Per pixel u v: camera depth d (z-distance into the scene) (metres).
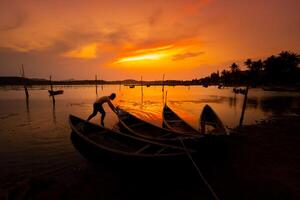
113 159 5.84
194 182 5.60
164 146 6.23
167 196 5.00
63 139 9.98
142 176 5.82
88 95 49.34
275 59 72.50
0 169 6.55
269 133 10.52
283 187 5.14
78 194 5.08
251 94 46.56
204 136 6.35
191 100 33.47
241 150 7.90
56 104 27.28
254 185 5.27
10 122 14.54
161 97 41.09
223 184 5.37
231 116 17.22
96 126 7.82
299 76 69.25
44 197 4.93
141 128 9.80
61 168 6.62
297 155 7.36
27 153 8.01
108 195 5.06
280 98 35.62
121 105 26.28
